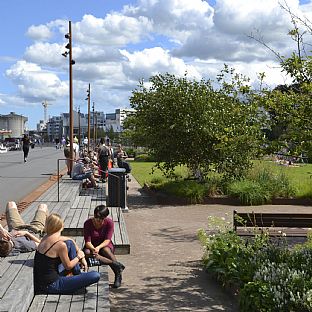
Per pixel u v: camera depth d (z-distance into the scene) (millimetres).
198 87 20562
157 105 20344
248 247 8977
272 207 18500
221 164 20516
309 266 7746
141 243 11859
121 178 16656
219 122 19641
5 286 6234
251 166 20781
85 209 14250
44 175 27781
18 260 7566
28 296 5996
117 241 10688
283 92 8211
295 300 6367
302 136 7629
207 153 20328
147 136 20703
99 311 5941
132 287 8281
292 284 6801
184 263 9922
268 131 8500
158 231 13477
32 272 6863
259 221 11273
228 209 17922
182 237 12617
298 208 18250
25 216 12734
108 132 110562
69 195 17031
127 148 59938
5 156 53625
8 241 7762
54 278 6605
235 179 20688
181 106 19953
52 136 157500
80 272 7031
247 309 6742
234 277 7789
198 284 8461
